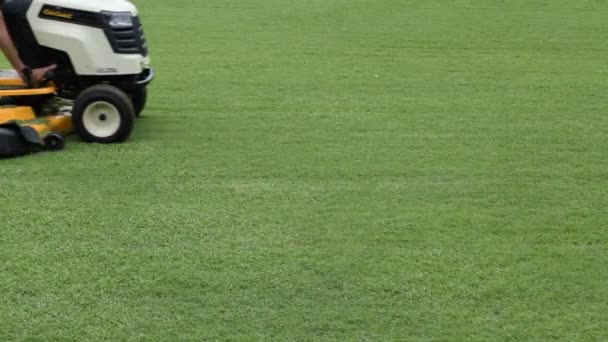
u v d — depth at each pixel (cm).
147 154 651
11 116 655
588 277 463
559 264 478
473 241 505
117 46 673
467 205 562
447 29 1234
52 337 394
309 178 607
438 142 702
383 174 619
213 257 476
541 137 723
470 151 679
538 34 1205
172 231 509
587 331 409
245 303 427
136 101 749
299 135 714
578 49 1111
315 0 1471
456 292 443
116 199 557
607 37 1189
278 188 585
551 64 1023
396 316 418
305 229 517
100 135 672
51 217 524
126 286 441
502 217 543
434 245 498
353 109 804
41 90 670
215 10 1375
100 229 509
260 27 1238
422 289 445
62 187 576
